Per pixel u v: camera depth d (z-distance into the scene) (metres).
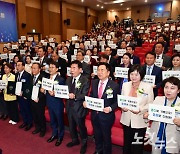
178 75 3.14
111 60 5.28
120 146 3.18
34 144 3.30
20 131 3.79
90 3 18.94
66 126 3.92
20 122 4.23
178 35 10.28
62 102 3.24
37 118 3.61
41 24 14.98
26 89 3.64
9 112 4.15
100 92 2.54
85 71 4.39
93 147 3.19
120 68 3.67
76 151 3.07
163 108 1.88
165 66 4.01
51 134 3.65
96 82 2.63
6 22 11.59
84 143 2.99
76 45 8.09
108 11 23.89
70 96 2.79
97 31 16.50
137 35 10.60
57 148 3.16
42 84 3.12
